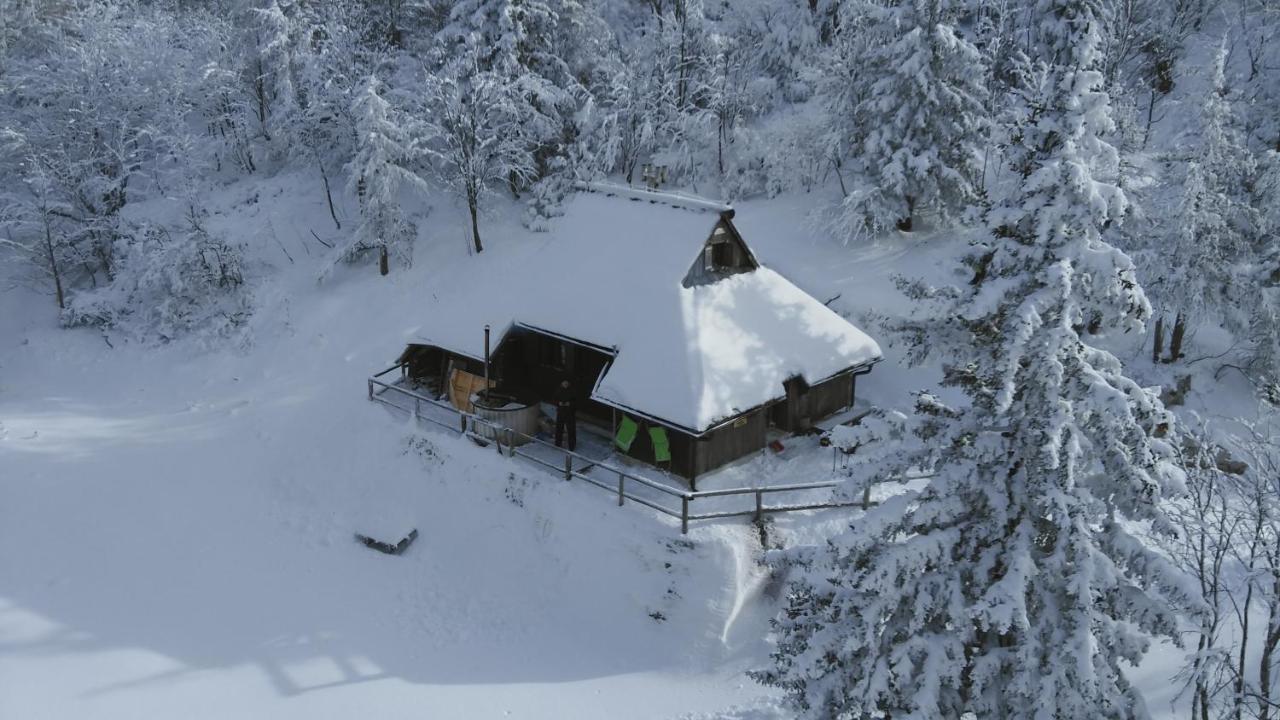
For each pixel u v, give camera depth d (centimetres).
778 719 1812
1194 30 4050
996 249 1326
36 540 2341
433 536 2366
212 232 3666
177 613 2119
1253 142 3111
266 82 4300
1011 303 1296
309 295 3481
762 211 3622
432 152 3512
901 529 1388
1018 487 1342
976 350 1383
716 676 1931
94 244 3909
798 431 2512
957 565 1378
